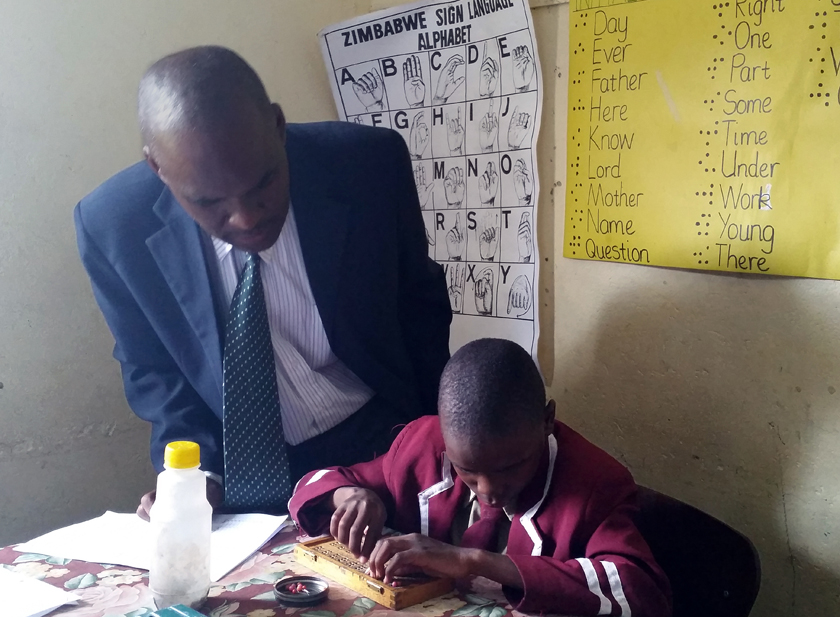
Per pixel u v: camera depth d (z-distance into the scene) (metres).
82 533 1.11
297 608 0.88
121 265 1.26
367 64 1.93
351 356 1.33
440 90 1.79
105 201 1.28
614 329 1.53
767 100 1.24
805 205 1.22
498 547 1.09
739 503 1.36
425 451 1.17
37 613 0.85
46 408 1.68
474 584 0.95
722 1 1.28
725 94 1.29
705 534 1.09
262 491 1.22
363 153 1.36
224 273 1.26
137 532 1.11
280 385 1.29
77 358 1.71
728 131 1.30
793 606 1.30
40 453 1.68
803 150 1.21
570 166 1.55
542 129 1.62
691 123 1.34
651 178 1.41
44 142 1.62
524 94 1.61
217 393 1.29
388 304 1.39
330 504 1.13
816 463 1.25
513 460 0.97
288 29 1.99
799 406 1.27
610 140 1.47
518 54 1.61
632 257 1.46
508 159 1.67
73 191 1.67
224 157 0.94
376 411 1.39
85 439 1.74
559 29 1.56
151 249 1.24
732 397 1.36
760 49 1.24
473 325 1.79
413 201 1.44
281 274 1.28
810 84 1.19
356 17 1.92
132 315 1.32
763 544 1.33
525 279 1.66
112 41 1.70
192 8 1.82
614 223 1.48
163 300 1.28
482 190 1.74
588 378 1.59
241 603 0.89
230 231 1.05
